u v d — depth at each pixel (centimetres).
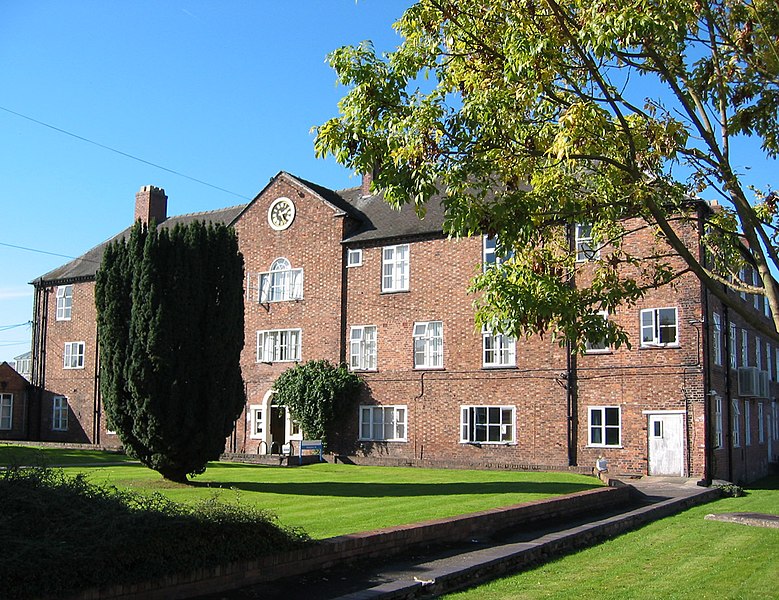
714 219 1235
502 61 1059
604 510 1756
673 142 1092
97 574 748
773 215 1170
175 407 1789
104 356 1838
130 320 1808
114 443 3909
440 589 974
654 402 2672
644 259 1120
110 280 1828
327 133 1039
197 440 1812
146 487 1748
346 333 3353
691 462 2581
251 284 3631
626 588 998
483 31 1081
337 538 1049
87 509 825
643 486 2394
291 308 3506
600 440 2769
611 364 2769
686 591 982
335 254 3412
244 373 3591
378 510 1451
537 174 1103
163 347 1775
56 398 4200
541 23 1037
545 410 2877
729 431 2838
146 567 798
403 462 2989
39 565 705
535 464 2828
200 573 852
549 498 1625
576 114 995
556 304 1041
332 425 3312
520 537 1315
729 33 1077
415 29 1096
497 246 1030
